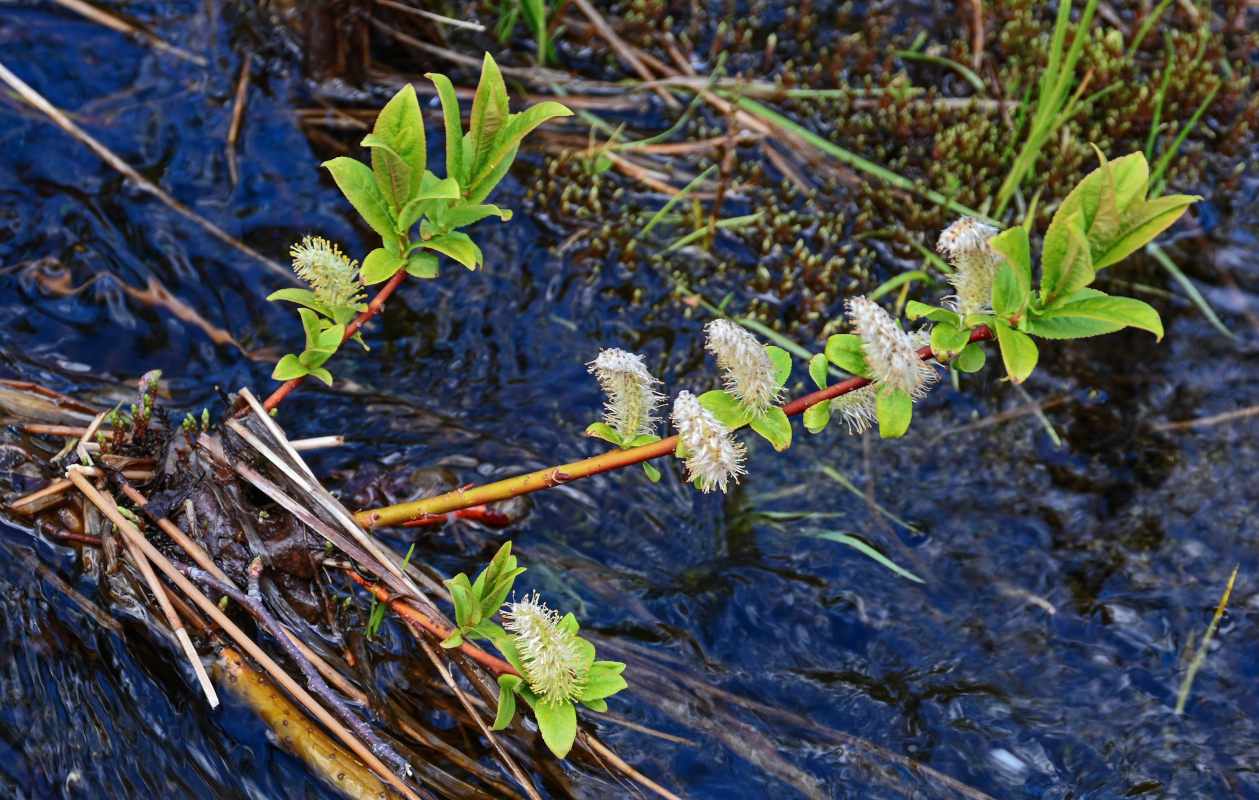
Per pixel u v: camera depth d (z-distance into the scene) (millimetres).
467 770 735
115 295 874
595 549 817
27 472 774
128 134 934
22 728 723
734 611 802
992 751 768
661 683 774
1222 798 756
